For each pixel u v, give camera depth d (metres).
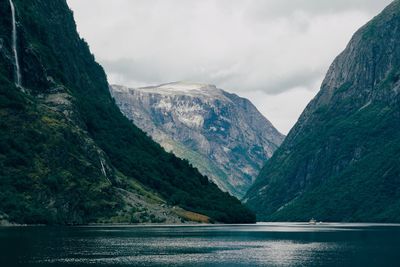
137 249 183.62
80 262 144.00
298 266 147.12
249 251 187.50
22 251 158.62
